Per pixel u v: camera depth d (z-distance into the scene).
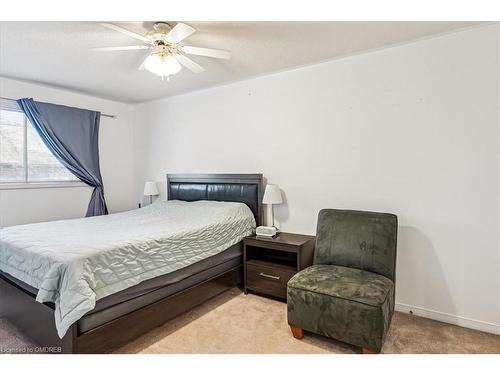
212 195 3.67
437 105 2.38
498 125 2.17
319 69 2.94
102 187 4.20
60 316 1.63
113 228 2.54
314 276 2.18
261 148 3.37
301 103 3.07
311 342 2.09
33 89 3.52
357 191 2.78
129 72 3.14
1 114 3.32
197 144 3.95
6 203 3.33
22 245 2.03
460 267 2.33
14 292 2.13
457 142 2.31
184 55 2.56
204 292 2.61
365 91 2.70
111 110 4.38
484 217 2.24
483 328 2.25
